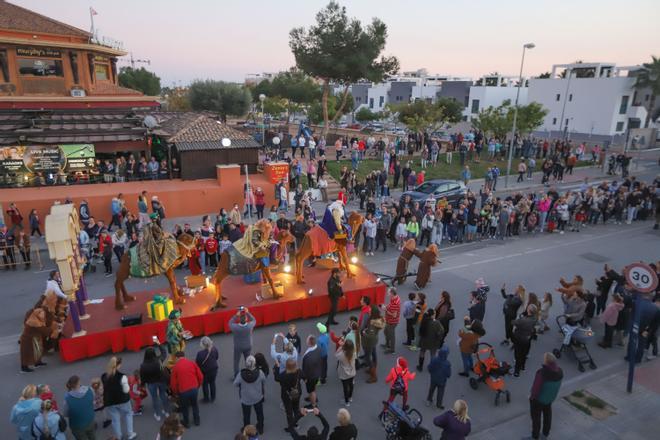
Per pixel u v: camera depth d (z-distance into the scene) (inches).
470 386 360.8
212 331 425.1
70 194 735.7
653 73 1902.1
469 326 358.9
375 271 589.9
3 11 961.5
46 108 971.9
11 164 767.1
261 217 792.3
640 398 348.8
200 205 808.3
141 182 836.6
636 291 346.3
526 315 368.8
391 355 403.2
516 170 1233.4
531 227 769.6
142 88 2365.9
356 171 1045.2
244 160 894.4
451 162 1239.5
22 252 581.3
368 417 321.4
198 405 331.6
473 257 650.8
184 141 856.9
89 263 571.8
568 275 586.9
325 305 465.1
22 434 257.9
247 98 1736.0
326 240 478.3
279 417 322.7
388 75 1293.1
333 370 382.0
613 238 749.9
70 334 384.8
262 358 302.7
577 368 388.8
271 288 450.3
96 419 316.2
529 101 2330.2
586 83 2096.5
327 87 1307.8
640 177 1238.3
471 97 2583.7
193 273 512.4
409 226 661.3
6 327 437.7
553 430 312.3
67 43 970.7
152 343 401.1
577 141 1915.6
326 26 1203.9
